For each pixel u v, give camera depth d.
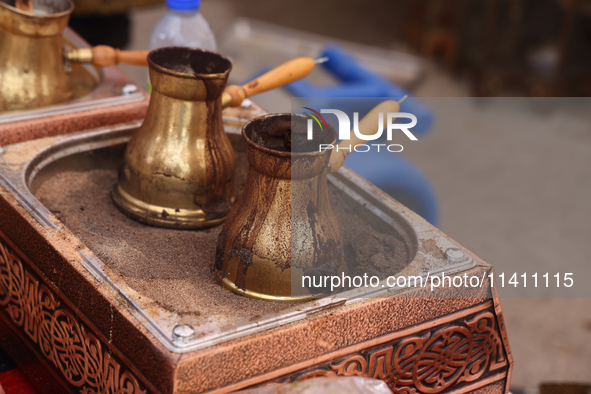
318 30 3.88
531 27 3.27
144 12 3.50
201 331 0.49
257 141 0.59
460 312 0.59
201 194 0.71
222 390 0.49
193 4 0.93
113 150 0.82
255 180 0.58
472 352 0.62
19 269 0.64
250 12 4.01
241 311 0.56
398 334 0.57
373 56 1.92
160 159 0.70
